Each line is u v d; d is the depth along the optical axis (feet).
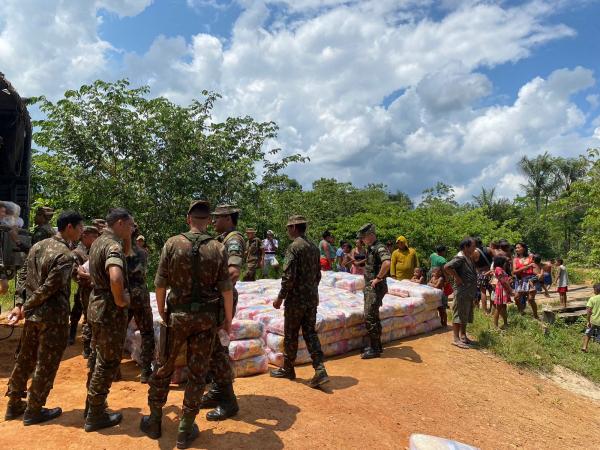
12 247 18.79
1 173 23.45
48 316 13.17
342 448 13.60
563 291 44.42
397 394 18.26
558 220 111.14
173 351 12.32
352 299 26.25
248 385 17.07
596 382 27.09
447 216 75.25
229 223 15.87
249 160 48.75
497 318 31.04
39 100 42.11
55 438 12.53
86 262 18.65
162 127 44.60
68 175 42.86
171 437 12.85
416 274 34.81
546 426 18.92
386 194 138.72
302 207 77.61
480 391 20.58
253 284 28.84
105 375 12.94
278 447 12.94
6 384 17.37
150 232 43.27
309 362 20.42
